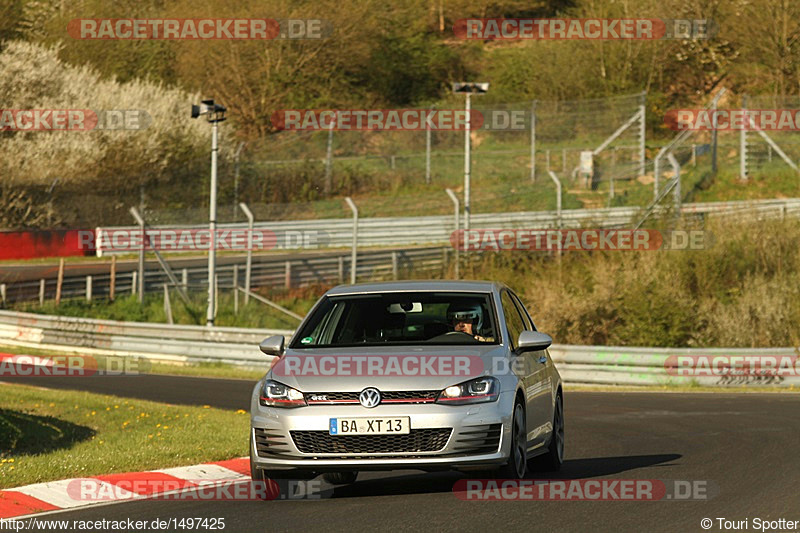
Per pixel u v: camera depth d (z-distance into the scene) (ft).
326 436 101.40
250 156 551.18
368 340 113.09
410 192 525.75
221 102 650.43
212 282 359.46
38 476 119.96
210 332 342.44
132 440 153.17
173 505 105.70
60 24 653.71
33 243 482.69
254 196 519.19
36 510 106.11
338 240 460.96
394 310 115.55
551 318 350.23
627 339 345.31
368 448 101.09
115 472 126.82
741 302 346.33
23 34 648.38
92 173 534.37
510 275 389.80
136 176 534.37
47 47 643.86
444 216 458.50
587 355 286.66
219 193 518.37
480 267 397.19
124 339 353.92
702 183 521.24
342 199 504.02
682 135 580.30
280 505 103.14
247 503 105.40
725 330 340.59
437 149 592.19
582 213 432.25
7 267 448.24
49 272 433.48
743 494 105.09
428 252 418.92
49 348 362.94
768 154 544.21
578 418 198.18
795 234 387.14
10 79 552.41
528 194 510.17
